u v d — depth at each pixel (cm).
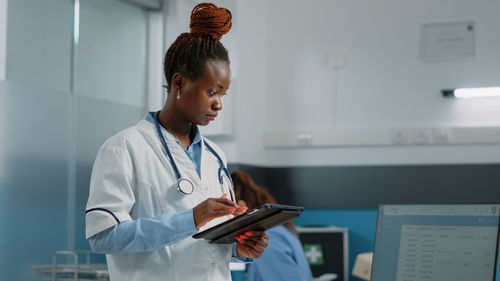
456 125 435
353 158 452
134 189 140
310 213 456
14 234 311
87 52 357
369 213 444
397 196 440
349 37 460
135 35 389
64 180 339
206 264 142
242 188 277
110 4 373
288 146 460
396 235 158
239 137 405
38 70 329
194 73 142
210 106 144
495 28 434
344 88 459
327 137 452
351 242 445
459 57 438
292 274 281
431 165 435
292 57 470
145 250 133
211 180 151
